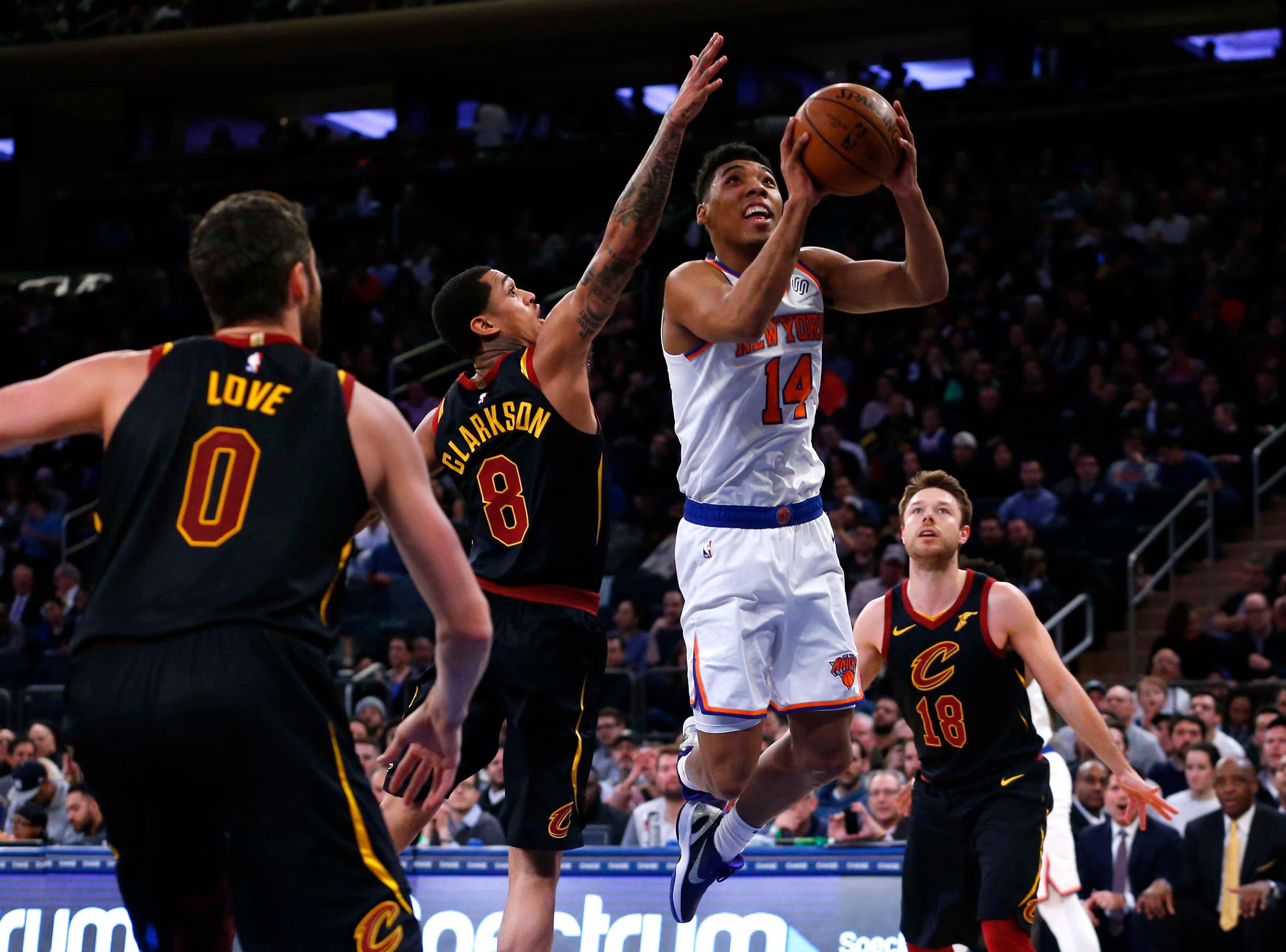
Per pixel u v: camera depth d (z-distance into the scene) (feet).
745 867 15.17
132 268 62.08
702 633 11.04
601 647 10.98
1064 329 44.14
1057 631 32.12
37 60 63.87
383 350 53.11
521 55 62.03
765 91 61.77
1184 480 35.96
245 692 6.32
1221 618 31.24
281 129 69.00
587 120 61.72
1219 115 51.47
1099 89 54.85
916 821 13.58
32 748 25.59
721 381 10.77
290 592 6.55
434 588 6.98
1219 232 47.62
